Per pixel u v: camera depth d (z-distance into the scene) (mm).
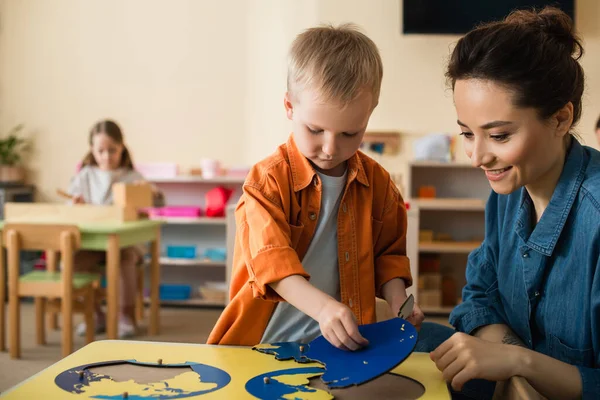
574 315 959
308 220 1174
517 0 4094
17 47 4523
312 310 922
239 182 4453
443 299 4090
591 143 4098
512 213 1109
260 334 1193
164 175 4246
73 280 2895
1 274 2955
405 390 836
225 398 781
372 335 936
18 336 2861
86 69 4484
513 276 1085
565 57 894
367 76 1065
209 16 4422
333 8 4320
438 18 4160
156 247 3383
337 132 1056
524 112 856
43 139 4523
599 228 901
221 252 4250
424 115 4266
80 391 796
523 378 820
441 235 4184
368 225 1213
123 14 4457
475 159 904
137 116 4473
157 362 911
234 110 4422
